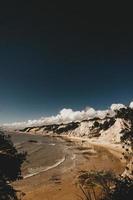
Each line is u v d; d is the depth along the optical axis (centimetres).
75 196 3806
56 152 10675
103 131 18800
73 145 14362
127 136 3994
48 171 6156
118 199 1573
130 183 1642
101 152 10556
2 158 1538
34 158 8531
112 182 1841
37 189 4444
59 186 4588
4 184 1515
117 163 7225
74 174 5688
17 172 1597
